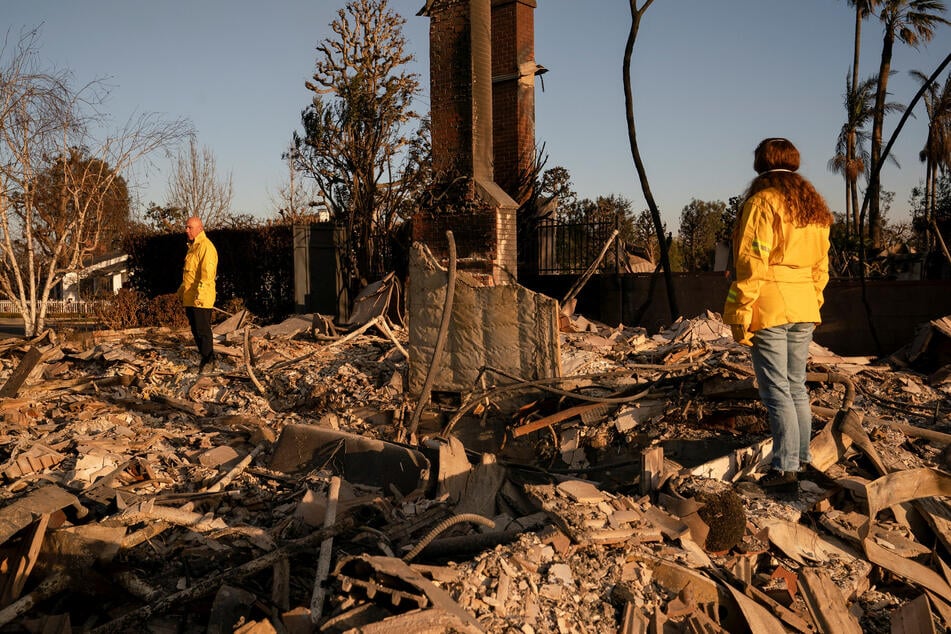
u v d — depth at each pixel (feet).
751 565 11.34
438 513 12.84
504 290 20.67
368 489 14.24
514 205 32.78
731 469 14.29
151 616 9.81
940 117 96.84
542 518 11.69
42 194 39.99
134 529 11.94
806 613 10.39
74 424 19.02
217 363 26.66
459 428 20.65
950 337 22.72
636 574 10.28
